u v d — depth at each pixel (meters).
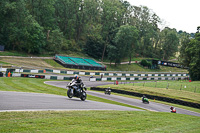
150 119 9.52
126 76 69.75
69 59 75.19
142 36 112.44
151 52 119.94
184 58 70.38
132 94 35.62
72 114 8.09
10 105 8.38
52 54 79.25
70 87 14.06
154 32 116.50
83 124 6.66
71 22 94.25
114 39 90.00
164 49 119.44
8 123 5.71
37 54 74.81
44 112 7.78
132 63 97.81
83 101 14.12
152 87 41.19
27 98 11.24
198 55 61.25
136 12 112.12
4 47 69.88
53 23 92.44
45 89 27.00
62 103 11.08
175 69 106.50
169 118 10.91
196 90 39.62
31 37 69.88
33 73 48.66
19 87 25.30
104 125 6.89
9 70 44.03
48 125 5.98
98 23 104.81
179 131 7.45
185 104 30.19
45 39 81.69
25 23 70.56
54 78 47.44
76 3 92.25
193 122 10.62
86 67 73.44
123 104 22.73
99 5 98.44
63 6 93.50
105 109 11.45
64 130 5.63
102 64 83.38
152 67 99.00
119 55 87.19
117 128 6.66
